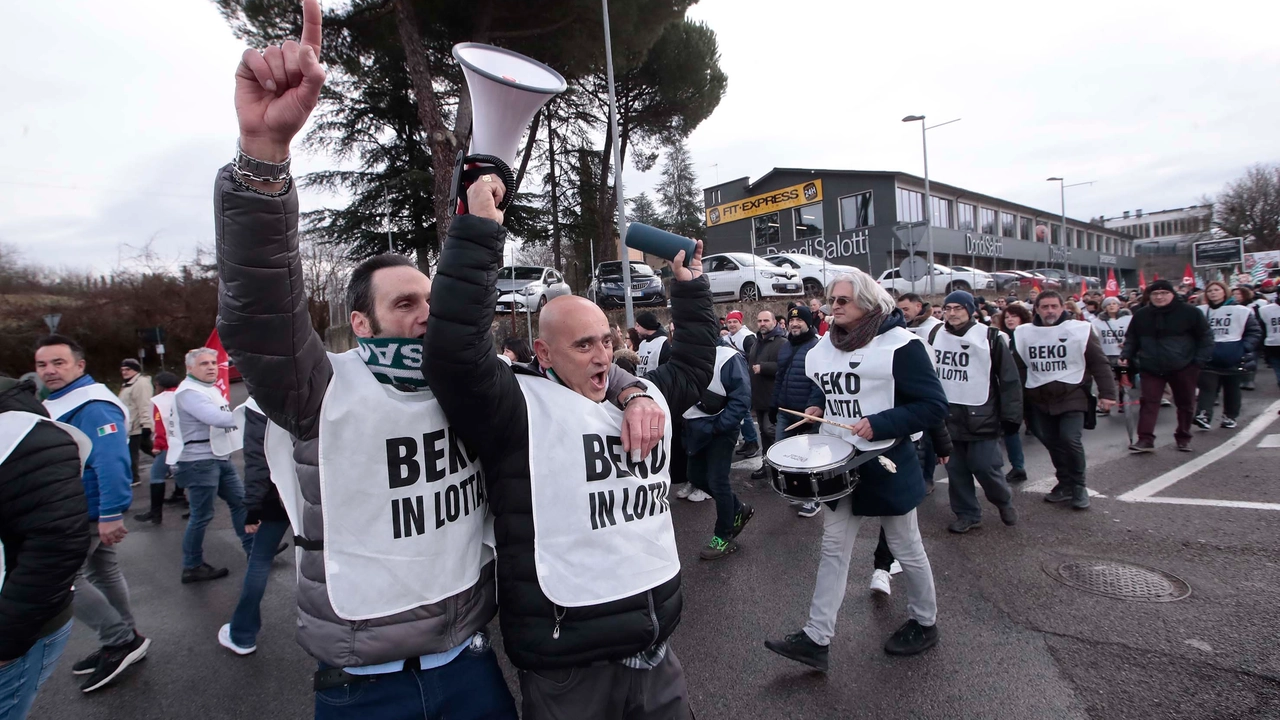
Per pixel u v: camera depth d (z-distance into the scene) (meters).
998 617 3.61
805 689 3.07
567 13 15.76
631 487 1.74
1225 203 46.28
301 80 1.23
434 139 14.68
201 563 5.02
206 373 4.94
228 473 5.10
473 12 15.36
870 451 3.04
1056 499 5.48
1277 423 8.16
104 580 3.47
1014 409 4.82
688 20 24.22
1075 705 2.81
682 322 2.19
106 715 3.17
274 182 1.32
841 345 3.33
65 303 24.27
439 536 1.58
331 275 29.02
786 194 34.75
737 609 3.94
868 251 31.83
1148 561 4.20
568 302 1.77
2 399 1.94
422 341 1.58
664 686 1.82
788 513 5.73
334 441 1.48
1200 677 2.94
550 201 26.27
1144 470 6.36
